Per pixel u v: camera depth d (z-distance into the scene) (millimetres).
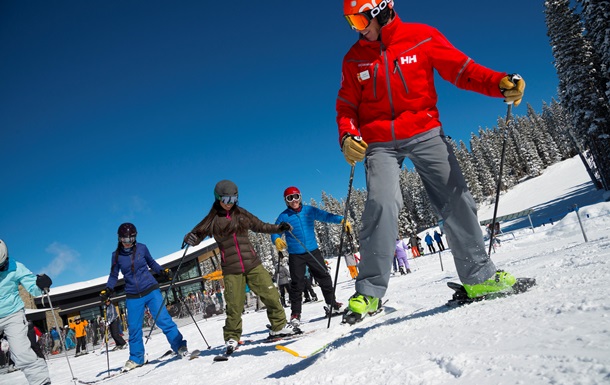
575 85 26453
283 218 5402
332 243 72125
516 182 81562
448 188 2268
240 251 4168
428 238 25562
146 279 5137
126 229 5043
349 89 2344
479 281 2297
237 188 4180
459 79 2242
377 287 2213
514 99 2094
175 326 5004
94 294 31828
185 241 4254
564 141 82812
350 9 2143
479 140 93062
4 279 4164
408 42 2240
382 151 2283
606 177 27047
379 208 2195
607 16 22531
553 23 27266
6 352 12172
